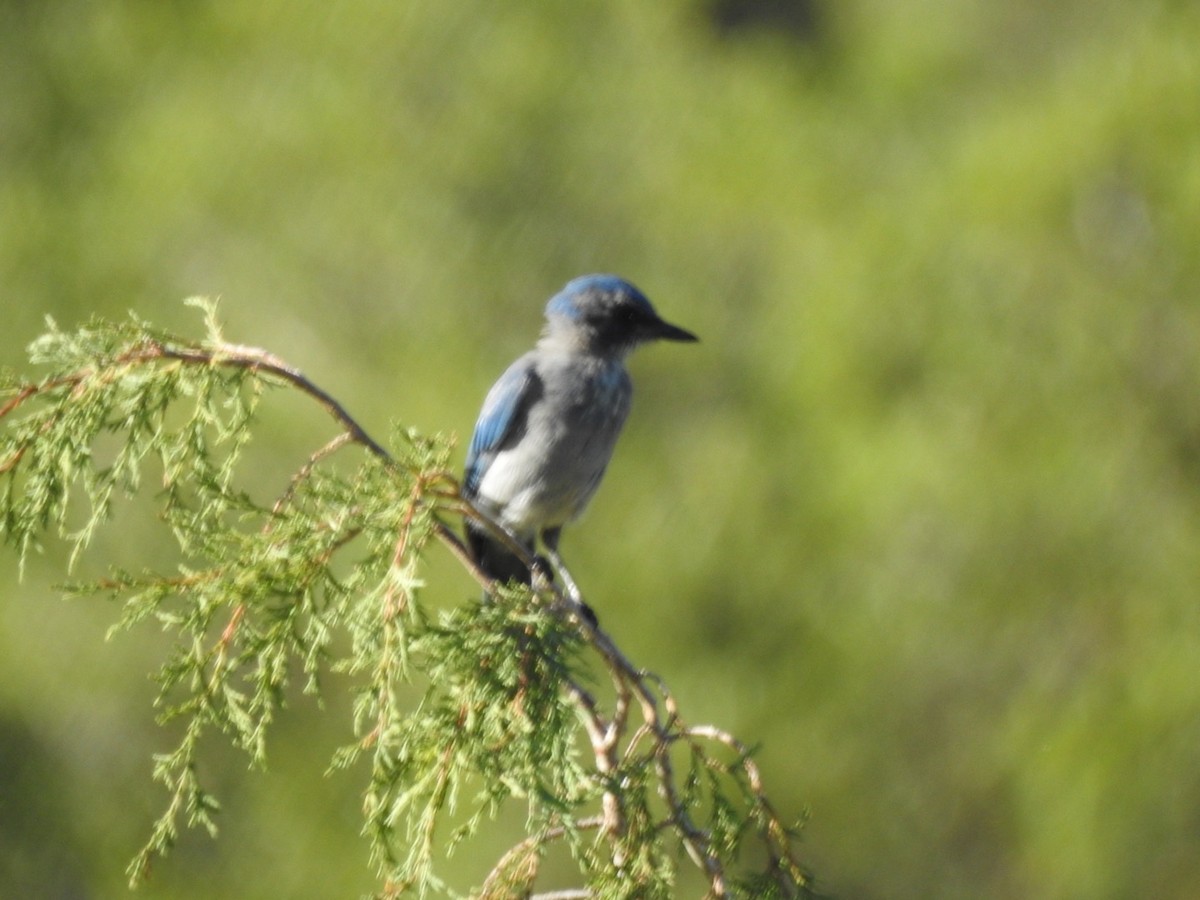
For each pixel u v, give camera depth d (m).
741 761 6.39
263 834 14.26
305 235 15.87
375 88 16.38
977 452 14.26
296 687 14.27
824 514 14.55
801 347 14.84
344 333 15.62
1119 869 14.18
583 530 14.80
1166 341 14.32
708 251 16.03
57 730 14.83
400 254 15.86
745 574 14.62
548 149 16.36
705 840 6.22
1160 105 14.43
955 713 14.74
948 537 14.50
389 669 5.73
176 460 6.37
